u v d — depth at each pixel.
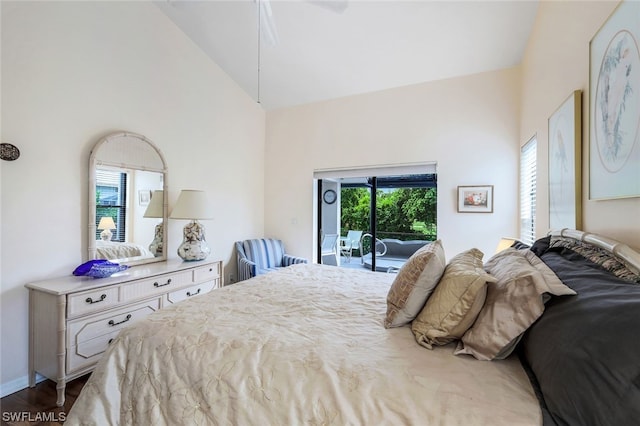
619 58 1.16
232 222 3.97
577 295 0.89
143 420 1.11
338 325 1.33
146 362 1.19
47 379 2.12
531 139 2.60
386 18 2.74
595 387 0.66
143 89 2.86
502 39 2.79
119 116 2.65
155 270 2.58
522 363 1.00
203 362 1.10
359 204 4.25
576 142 1.54
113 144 2.57
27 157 2.07
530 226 2.74
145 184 2.86
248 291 1.85
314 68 3.54
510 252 1.43
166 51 3.08
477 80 3.26
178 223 3.25
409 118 3.59
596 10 1.38
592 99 1.40
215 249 3.73
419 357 1.04
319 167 4.13
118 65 2.64
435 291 1.27
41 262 2.14
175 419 1.04
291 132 4.34
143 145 2.83
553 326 0.85
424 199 3.90
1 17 1.94
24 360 2.03
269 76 3.79
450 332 1.12
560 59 1.86
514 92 3.11
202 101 3.51
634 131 1.06
